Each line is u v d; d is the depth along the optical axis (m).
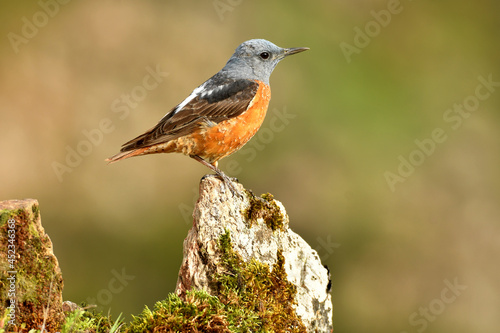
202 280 6.16
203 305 5.68
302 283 6.40
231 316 5.81
